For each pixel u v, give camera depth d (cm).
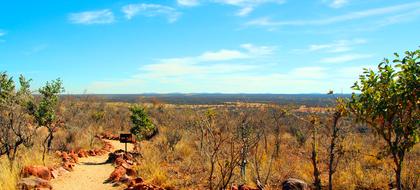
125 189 1032
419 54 539
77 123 2422
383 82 565
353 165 1252
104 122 3288
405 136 568
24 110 1391
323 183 1120
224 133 1153
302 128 2131
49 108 1453
